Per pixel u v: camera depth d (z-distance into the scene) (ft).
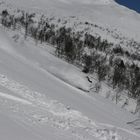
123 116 77.66
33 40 168.04
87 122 45.60
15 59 86.17
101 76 148.25
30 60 98.32
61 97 60.39
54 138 29.96
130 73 177.78
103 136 39.93
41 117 36.22
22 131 27.53
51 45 184.65
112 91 133.69
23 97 44.04
